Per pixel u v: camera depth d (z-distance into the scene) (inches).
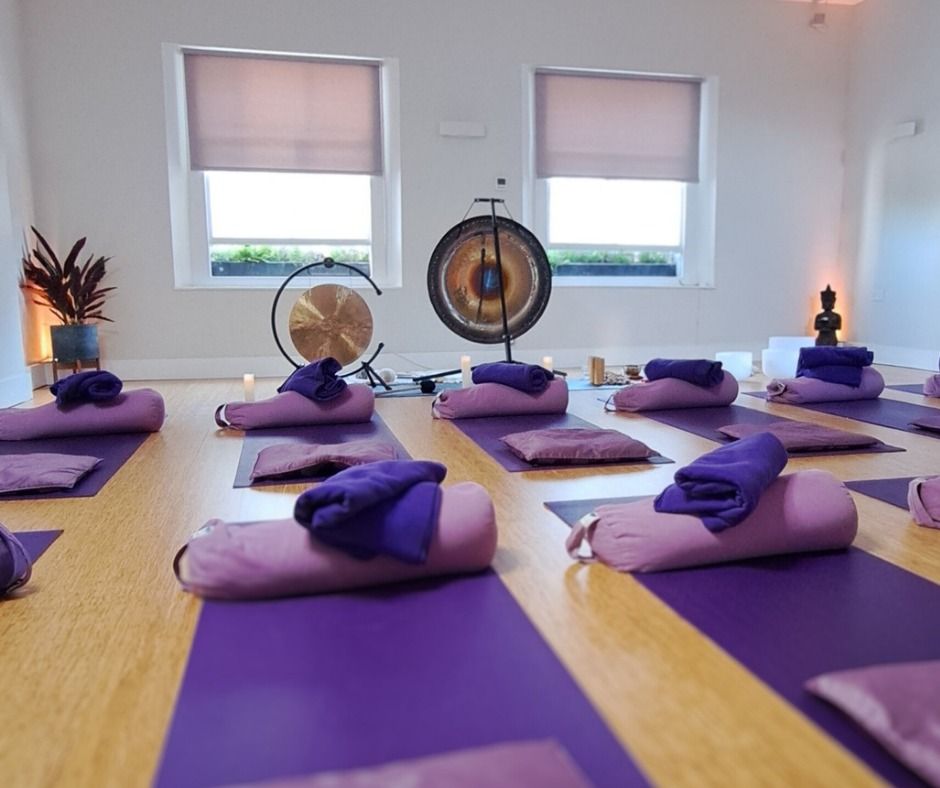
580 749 41.1
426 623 55.6
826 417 146.3
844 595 61.9
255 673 48.5
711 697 46.8
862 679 44.1
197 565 59.1
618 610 59.4
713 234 246.8
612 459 110.3
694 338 250.4
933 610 59.1
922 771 38.6
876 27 239.1
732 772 39.4
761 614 58.5
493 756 38.4
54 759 43.1
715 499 67.9
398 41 218.2
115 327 212.1
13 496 95.4
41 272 192.4
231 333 218.5
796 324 257.9
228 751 40.5
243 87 213.2
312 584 59.7
